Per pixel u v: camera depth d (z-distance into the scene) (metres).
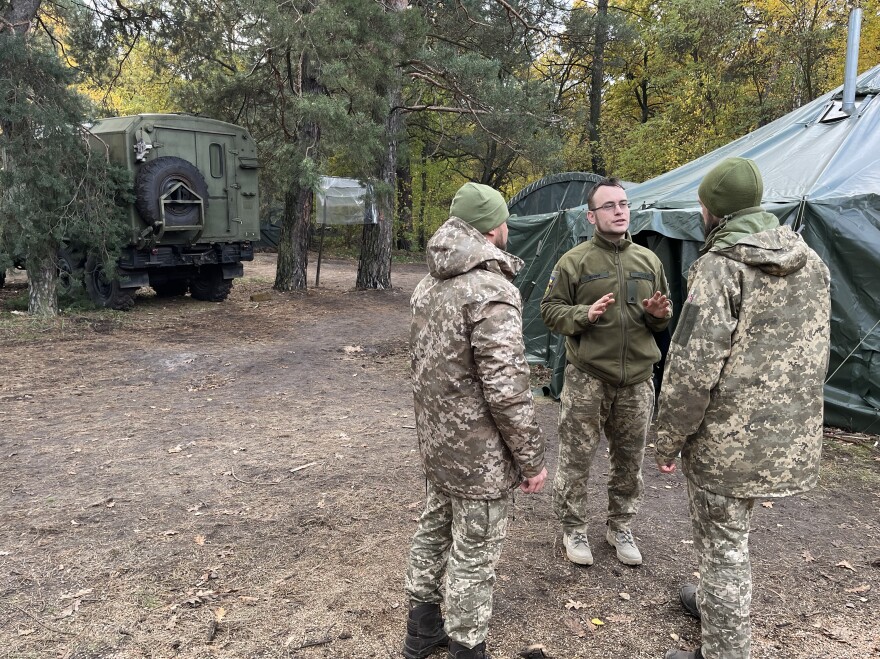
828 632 2.56
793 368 2.08
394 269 20.52
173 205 10.73
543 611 2.70
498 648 2.46
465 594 2.17
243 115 16.84
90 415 5.62
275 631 2.55
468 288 2.04
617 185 2.89
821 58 13.14
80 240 9.92
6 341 8.47
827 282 2.14
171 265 11.29
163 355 8.05
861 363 4.95
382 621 2.62
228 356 8.12
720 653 2.18
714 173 2.16
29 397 6.13
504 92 13.32
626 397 2.94
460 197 2.16
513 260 2.12
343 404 6.12
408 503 3.80
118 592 2.81
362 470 4.34
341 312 11.91
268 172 15.90
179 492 3.95
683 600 2.71
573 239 6.73
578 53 20.36
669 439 2.15
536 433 2.06
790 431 2.09
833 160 5.60
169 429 5.25
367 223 14.59
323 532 3.42
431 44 15.81
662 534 3.43
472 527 2.16
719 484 2.13
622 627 2.59
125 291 11.06
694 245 5.23
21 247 9.14
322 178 12.52
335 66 10.54
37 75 9.13
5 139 8.88
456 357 2.07
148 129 10.62
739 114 14.48
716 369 2.05
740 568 2.17
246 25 12.33
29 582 2.89
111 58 14.59
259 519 3.57
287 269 14.06
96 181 9.71
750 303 2.04
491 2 16.41
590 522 3.56
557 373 6.20
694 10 13.84
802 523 3.55
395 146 14.44
